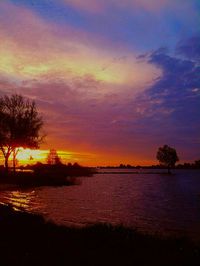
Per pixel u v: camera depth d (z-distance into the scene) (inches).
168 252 466.3
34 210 1146.0
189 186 3073.3
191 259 428.1
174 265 402.3
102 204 1464.1
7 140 2506.2
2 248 456.8
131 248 481.7
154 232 795.4
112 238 542.3
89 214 1111.0
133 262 408.8
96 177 5216.5
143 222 968.9
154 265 398.3
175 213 1190.9
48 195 1776.6
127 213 1175.6
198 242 644.7
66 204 1391.5
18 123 2488.9
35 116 2549.2
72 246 480.4
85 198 1699.1
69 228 625.9
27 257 414.3
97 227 629.9
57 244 489.1
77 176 4658.0
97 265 392.5
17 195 1716.3
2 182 2463.1
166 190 2532.0
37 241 502.9
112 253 448.8
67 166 4781.0
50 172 3383.4
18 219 679.7
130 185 3189.0
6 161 2581.2
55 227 623.8
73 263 397.1
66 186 2605.8
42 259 408.5
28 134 2519.7
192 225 923.4
